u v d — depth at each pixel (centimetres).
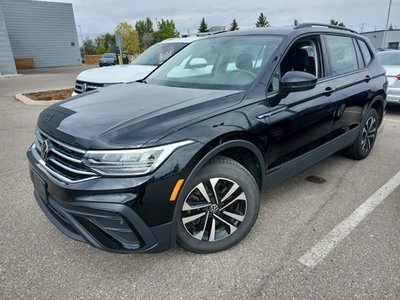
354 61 414
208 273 239
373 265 244
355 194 357
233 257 256
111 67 735
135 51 5669
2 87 1348
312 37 343
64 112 261
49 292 222
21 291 223
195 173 225
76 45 3491
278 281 231
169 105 248
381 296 216
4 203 341
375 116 456
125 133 211
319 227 295
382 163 448
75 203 208
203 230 248
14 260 253
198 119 231
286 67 306
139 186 204
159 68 390
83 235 218
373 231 288
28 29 3097
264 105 271
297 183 385
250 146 259
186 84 315
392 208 327
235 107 254
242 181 254
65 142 221
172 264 248
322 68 348
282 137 287
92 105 266
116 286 228
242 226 265
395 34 3612
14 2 2966
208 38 389
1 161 463
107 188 202
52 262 251
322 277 233
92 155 206
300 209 327
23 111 804
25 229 295
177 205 221
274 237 281
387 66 763
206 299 216
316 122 326
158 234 221
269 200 345
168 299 217
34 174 254
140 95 287
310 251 262
